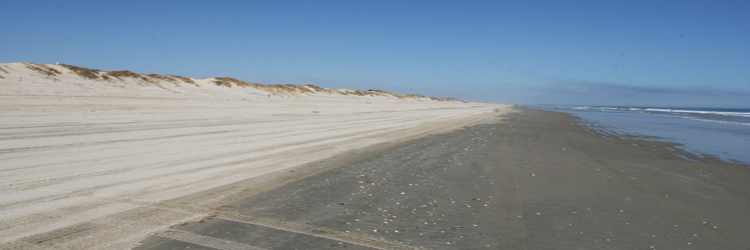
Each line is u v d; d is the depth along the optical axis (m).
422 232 4.88
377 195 6.62
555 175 8.60
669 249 4.41
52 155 8.71
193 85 47.22
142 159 8.86
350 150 11.74
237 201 5.96
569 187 7.45
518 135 18.08
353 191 6.84
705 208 6.09
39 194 5.77
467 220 5.38
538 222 5.33
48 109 18.56
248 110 29.62
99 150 9.68
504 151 12.40
